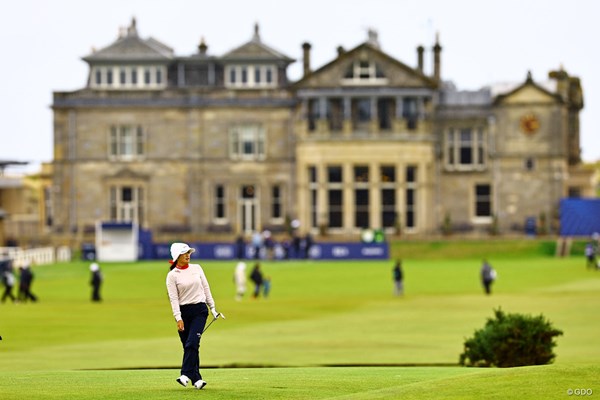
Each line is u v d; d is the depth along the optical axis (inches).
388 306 5575.8
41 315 5017.2
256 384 2452.0
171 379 2598.4
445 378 2375.7
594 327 4685.0
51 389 2377.0
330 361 3666.3
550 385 2197.3
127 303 5679.1
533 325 3316.9
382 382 2495.1
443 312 5270.7
